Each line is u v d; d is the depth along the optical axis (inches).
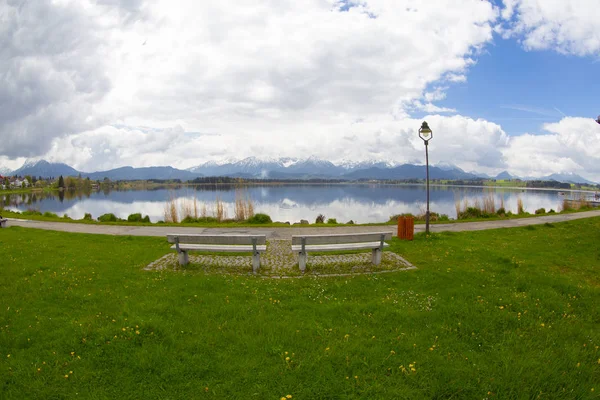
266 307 254.8
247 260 434.6
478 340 208.4
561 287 307.3
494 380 167.2
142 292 289.6
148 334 210.1
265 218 975.0
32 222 917.8
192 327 220.2
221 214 1086.4
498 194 3715.6
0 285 308.2
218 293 285.7
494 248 514.0
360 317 237.3
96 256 448.8
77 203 2618.1
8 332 213.6
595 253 475.8
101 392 160.4
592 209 1343.5
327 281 330.3
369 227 824.9
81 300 269.3
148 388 164.1
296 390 161.5
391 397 157.0
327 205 2409.0
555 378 169.6
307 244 377.4
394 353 189.8
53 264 391.9
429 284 318.0
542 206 2007.9
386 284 320.2
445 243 548.7
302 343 199.9
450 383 165.3
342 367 178.4
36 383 164.7
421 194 3863.2
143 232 727.1
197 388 163.0
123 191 5113.2
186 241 390.0
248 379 168.2
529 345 201.6
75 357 187.2
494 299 271.7
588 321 241.4
